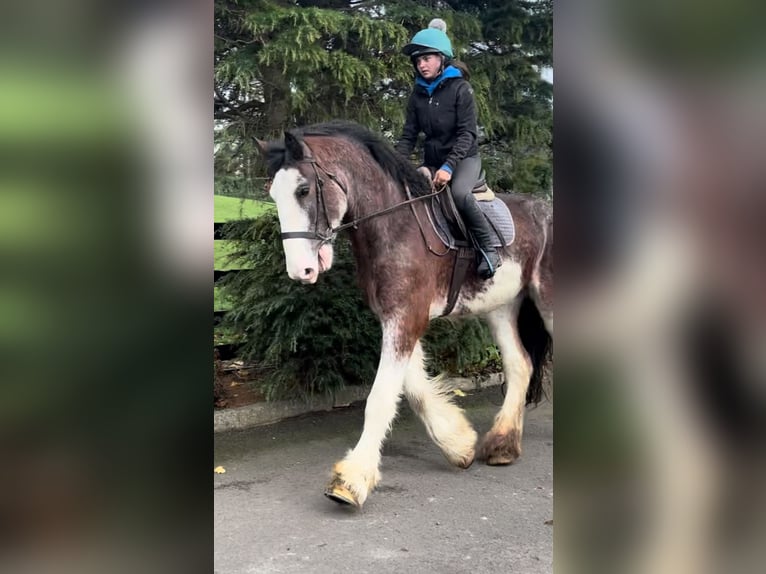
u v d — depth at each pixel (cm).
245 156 449
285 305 408
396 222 297
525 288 355
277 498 308
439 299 317
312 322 411
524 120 538
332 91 464
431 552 257
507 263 332
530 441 395
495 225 327
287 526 279
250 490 317
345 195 280
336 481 289
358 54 472
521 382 364
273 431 402
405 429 422
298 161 268
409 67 472
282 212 265
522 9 529
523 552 259
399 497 313
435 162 325
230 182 451
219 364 444
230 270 432
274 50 412
